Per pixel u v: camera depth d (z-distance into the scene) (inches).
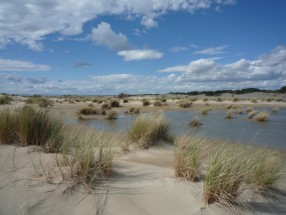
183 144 218.1
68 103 1478.8
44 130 227.5
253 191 166.1
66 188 139.8
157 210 130.8
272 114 977.5
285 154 312.2
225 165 146.6
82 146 179.0
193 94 3607.3
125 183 158.6
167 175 177.6
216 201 141.0
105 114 905.5
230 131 541.3
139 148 302.4
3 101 858.1
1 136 226.5
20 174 154.3
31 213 118.8
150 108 1224.8
